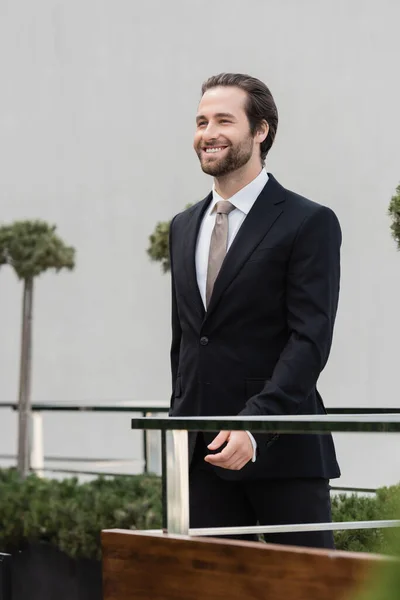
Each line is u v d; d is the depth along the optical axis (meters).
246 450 3.51
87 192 12.45
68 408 7.75
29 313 8.65
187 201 11.62
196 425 2.96
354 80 10.28
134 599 3.06
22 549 6.41
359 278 10.34
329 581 2.63
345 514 4.85
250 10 11.00
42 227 8.80
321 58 10.48
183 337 4.09
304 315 3.85
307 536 3.86
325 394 10.58
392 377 10.14
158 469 7.37
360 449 9.86
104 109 12.30
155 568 3.02
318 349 3.81
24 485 7.10
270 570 2.75
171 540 2.98
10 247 8.63
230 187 4.07
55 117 12.74
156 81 11.85
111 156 12.25
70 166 12.60
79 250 12.55
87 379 12.48
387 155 10.07
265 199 4.02
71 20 12.58
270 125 4.12
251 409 3.67
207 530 3.15
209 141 4.04
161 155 11.82
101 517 6.21
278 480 3.86
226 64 11.20
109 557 3.14
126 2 12.07
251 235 3.96
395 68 10.04
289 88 10.68
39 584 6.32
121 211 12.18
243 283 3.91
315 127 10.53
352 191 10.31
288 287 3.91
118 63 12.17
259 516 3.94
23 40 13.02
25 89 13.02
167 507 3.09
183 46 11.59
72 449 12.20
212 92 4.09
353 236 10.37
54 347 12.73
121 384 12.21
